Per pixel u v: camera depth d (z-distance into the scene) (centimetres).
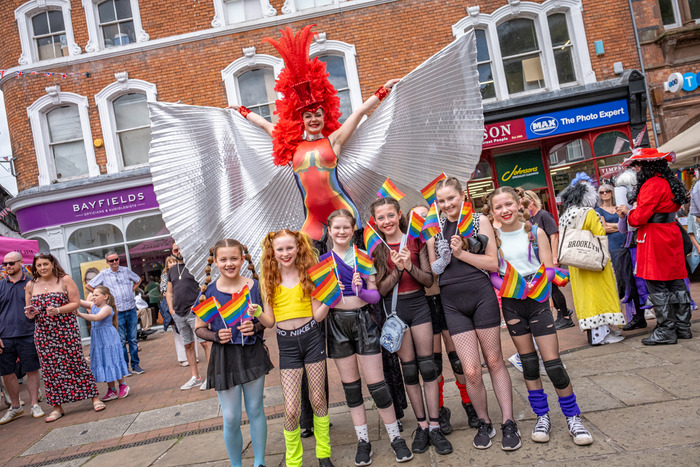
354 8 1036
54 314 492
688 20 1045
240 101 1064
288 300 292
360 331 290
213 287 305
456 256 287
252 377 289
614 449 261
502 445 280
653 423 283
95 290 548
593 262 435
